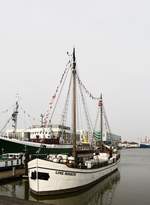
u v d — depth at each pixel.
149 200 37.78
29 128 92.00
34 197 37.16
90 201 36.84
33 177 37.50
